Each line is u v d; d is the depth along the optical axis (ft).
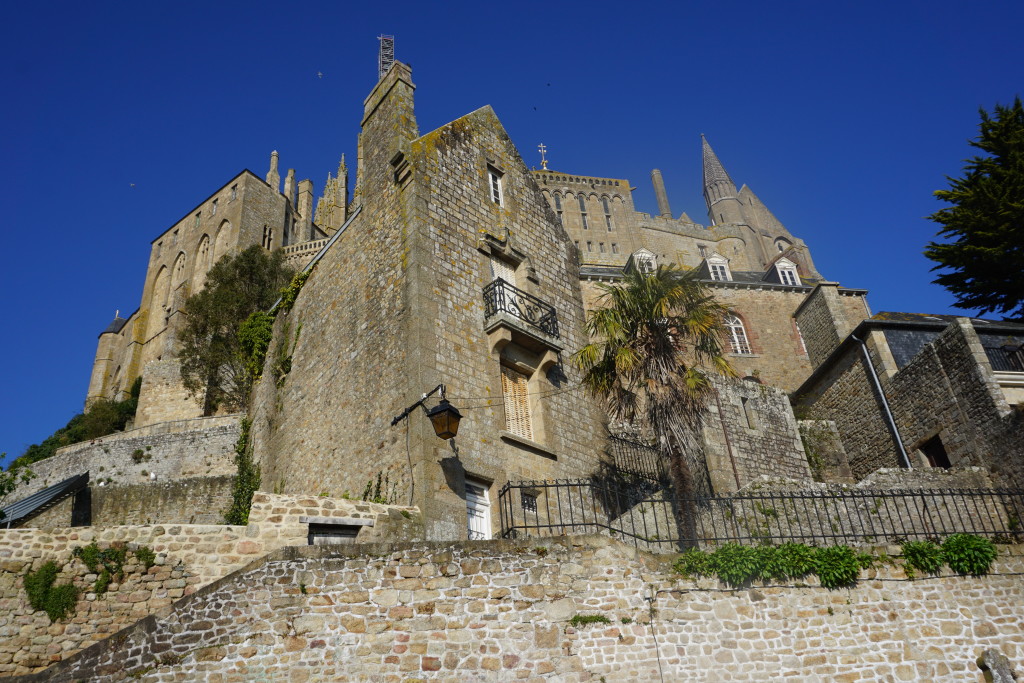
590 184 230.07
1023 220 83.25
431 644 32.99
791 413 74.90
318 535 41.70
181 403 125.29
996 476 61.98
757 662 36.17
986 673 37.65
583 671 34.32
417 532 43.50
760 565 38.34
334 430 57.06
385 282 56.75
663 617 36.40
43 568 36.88
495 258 60.18
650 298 53.57
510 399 54.39
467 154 63.05
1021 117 89.66
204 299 116.47
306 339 68.44
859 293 120.47
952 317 84.99
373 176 63.87
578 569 36.60
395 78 65.46
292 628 31.65
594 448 58.18
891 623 38.24
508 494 49.03
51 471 93.35
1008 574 41.04
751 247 238.07
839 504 54.39
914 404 73.05
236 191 207.62
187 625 30.86
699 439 54.08
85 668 29.55
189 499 68.80
